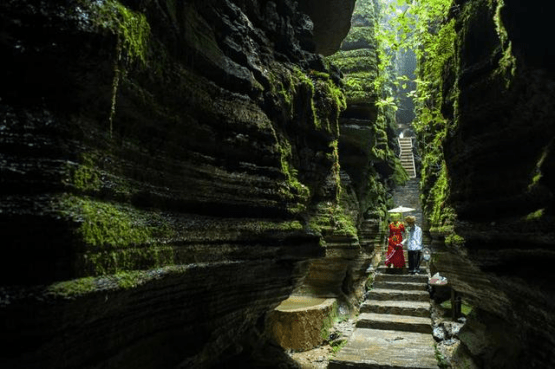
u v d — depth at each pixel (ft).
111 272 7.33
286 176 15.35
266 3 15.85
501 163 11.27
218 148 11.61
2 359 5.78
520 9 8.46
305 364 22.71
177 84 9.65
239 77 12.44
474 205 12.49
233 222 12.26
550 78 8.41
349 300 34.94
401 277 36.35
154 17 8.88
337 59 35.55
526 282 10.42
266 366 17.71
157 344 9.80
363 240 39.60
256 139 13.26
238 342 16.31
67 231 6.17
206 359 12.32
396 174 55.93
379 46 37.29
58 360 6.51
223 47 12.16
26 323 5.83
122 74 7.63
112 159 7.93
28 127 6.16
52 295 5.91
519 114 10.03
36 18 6.10
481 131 11.60
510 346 15.30
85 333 7.06
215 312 12.42
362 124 34.01
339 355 21.16
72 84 6.60
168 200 9.84
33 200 5.97
